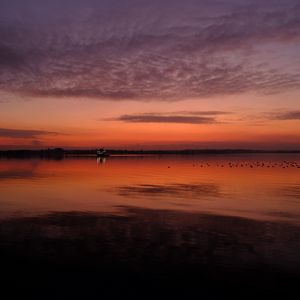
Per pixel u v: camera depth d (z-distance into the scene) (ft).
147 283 25.62
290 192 75.97
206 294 24.04
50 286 24.98
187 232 40.22
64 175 121.49
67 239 36.52
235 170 156.76
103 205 58.39
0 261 29.66
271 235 39.09
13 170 147.13
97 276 26.68
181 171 148.77
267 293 24.25
